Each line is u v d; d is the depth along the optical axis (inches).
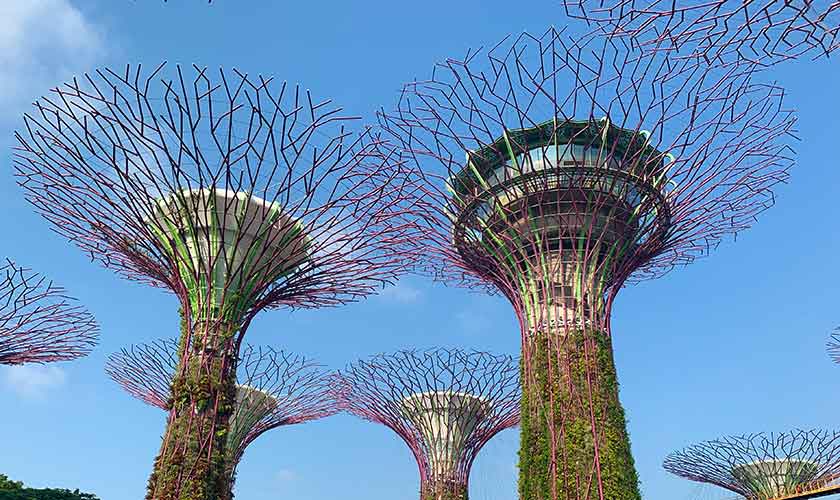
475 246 954.7
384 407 1432.1
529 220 902.4
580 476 784.9
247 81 652.7
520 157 939.3
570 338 860.0
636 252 923.4
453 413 1393.9
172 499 700.7
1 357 1026.7
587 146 852.0
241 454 1413.6
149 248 805.9
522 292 924.6
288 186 743.1
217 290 799.7
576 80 770.2
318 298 946.7
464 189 947.3
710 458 1603.1
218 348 778.2
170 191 755.4
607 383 844.6
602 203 866.1
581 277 883.4
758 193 893.2
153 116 668.7
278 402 1475.1
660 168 875.4
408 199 875.4
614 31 484.1
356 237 835.4
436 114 816.3
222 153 708.7
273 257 802.8
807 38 465.7
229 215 829.8
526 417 856.3
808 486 1466.5
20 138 722.8
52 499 1790.1
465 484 1378.0
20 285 986.1
